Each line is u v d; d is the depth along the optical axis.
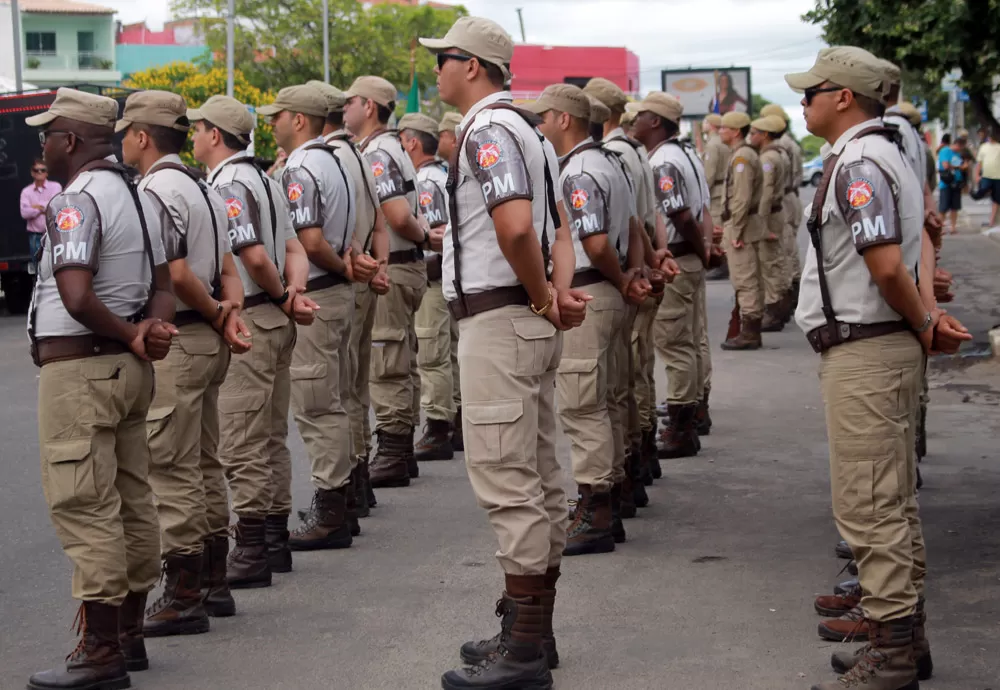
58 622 5.39
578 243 6.21
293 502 7.61
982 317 14.56
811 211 4.37
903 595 4.30
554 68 55.22
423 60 48.25
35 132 17.95
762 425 9.59
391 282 7.84
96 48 68.00
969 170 32.75
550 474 4.70
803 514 6.99
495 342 4.46
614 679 4.59
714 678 4.58
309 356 6.45
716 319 15.64
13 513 7.27
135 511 4.71
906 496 4.36
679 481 7.86
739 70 25.41
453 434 9.07
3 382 12.23
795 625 5.16
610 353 6.40
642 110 8.06
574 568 6.04
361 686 4.57
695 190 8.24
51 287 4.46
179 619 5.15
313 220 6.37
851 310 4.29
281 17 46.47
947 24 11.09
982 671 4.57
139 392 4.60
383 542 6.62
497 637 4.70
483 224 4.48
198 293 5.09
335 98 6.95
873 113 4.40
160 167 5.21
